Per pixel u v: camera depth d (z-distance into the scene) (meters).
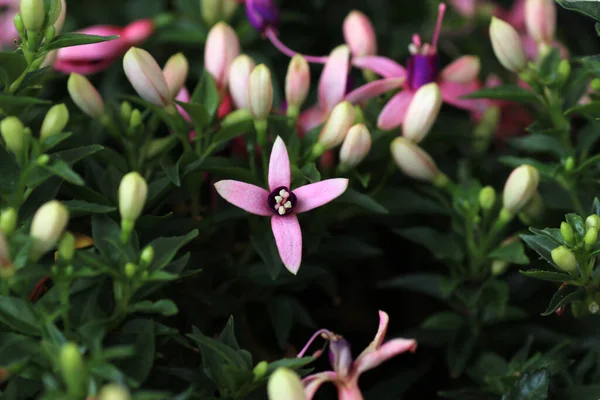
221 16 0.75
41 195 0.60
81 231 0.62
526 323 0.68
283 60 0.79
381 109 0.69
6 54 0.59
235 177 0.64
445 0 0.82
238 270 0.64
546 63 0.65
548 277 0.60
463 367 0.66
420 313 0.71
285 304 0.65
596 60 0.63
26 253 0.55
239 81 0.64
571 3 0.62
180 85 0.65
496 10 0.82
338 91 0.66
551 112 0.66
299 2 0.82
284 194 0.60
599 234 0.60
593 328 0.67
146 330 0.57
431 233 0.66
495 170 0.73
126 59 0.62
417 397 0.69
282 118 0.64
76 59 0.71
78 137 0.64
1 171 0.59
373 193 0.67
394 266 0.72
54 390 0.53
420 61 0.67
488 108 0.73
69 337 0.56
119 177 0.62
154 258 0.58
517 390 0.61
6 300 0.56
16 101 0.59
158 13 0.80
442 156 0.74
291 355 0.65
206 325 0.63
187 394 0.55
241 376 0.58
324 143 0.63
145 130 0.68
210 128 0.65
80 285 0.57
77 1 0.80
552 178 0.65
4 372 0.55
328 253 0.66
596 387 0.62
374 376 0.68
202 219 0.64
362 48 0.70
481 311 0.66
